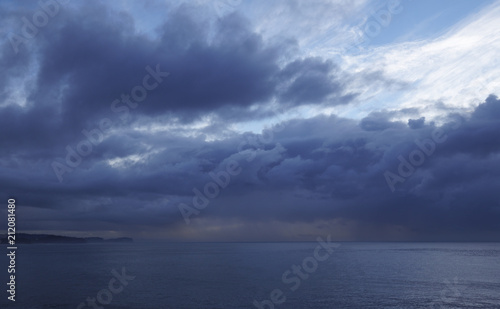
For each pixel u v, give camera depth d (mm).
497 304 53188
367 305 52750
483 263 129750
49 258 165625
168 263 134875
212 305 53688
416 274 92750
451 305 52312
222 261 146000
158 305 53719
